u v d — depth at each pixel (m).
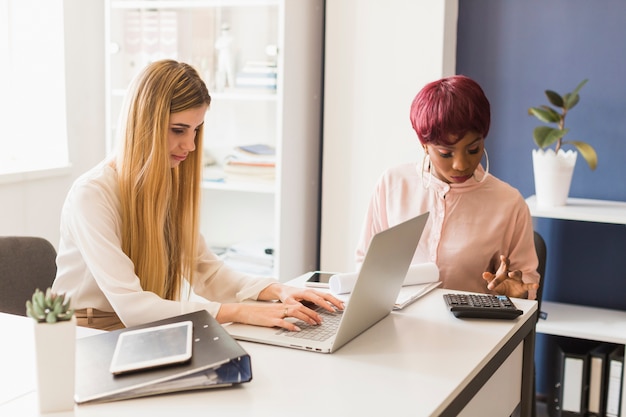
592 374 2.86
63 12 3.19
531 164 3.15
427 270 2.04
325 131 3.20
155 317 1.65
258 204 3.42
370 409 1.21
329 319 1.69
